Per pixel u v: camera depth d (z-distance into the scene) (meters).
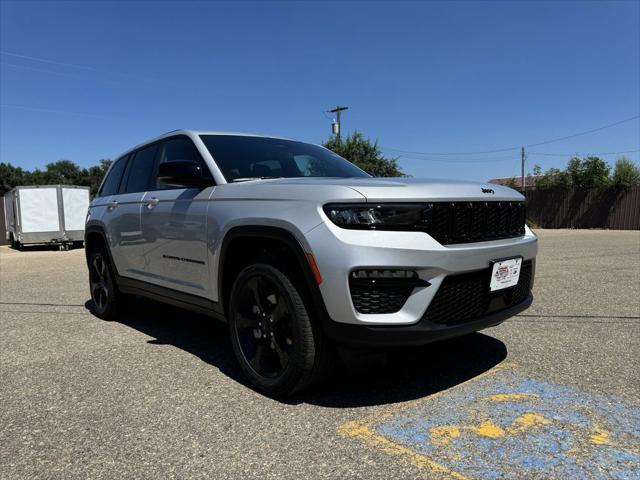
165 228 4.06
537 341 4.14
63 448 2.50
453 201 2.83
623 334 4.34
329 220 2.71
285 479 2.19
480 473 2.19
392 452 2.38
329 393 3.11
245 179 3.67
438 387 3.17
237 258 3.45
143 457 2.40
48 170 95.50
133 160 5.11
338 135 33.00
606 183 27.42
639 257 10.46
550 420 2.68
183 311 5.73
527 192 30.55
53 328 4.97
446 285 2.75
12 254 17.17
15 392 3.25
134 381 3.41
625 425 2.61
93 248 5.56
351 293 2.64
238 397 3.10
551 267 8.73
